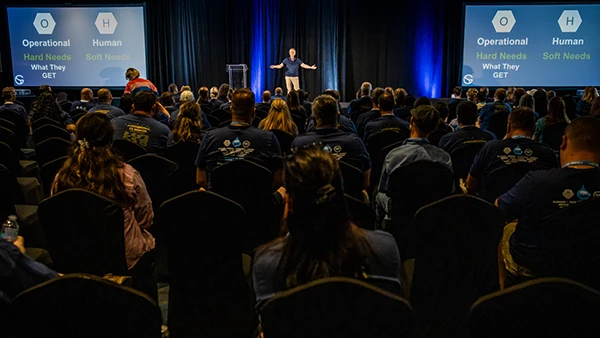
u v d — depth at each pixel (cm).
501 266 246
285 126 437
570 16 1095
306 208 127
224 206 205
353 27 1232
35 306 130
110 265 224
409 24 1211
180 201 204
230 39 1222
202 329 224
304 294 122
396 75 1237
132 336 137
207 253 213
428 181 282
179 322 224
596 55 1105
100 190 224
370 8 1222
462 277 219
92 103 766
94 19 1124
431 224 212
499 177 300
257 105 812
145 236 251
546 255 208
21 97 1148
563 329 124
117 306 132
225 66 1232
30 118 613
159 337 139
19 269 154
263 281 139
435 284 221
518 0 1116
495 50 1127
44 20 1123
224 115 645
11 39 1127
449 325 224
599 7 1084
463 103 395
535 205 210
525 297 123
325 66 1216
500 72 1133
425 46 1202
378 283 136
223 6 1205
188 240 211
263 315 126
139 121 394
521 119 308
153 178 321
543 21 1105
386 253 139
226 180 281
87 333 134
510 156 306
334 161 131
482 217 208
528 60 1122
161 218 207
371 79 1248
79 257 223
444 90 1212
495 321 127
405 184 285
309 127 479
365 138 497
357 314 124
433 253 217
